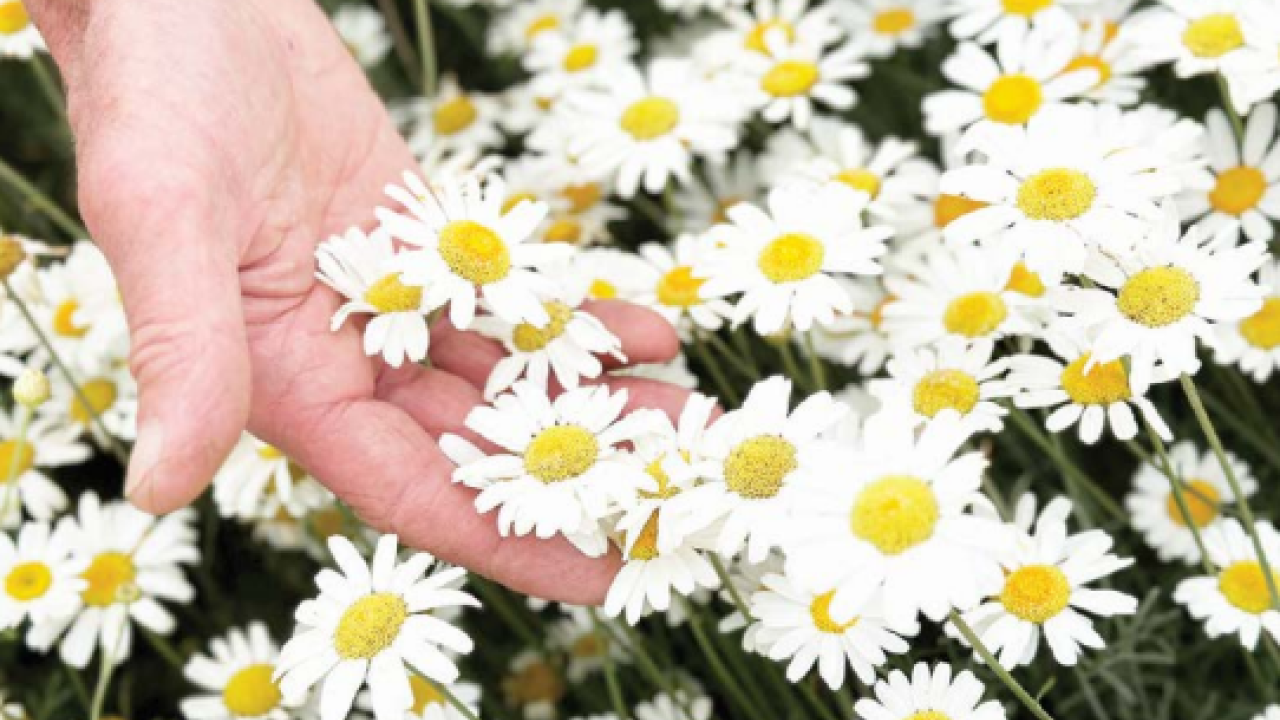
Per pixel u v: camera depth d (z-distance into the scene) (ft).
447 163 2.26
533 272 1.90
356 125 1.94
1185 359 1.62
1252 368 1.93
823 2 2.56
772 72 2.20
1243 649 1.95
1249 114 2.07
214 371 1.54
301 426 1.72
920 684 1.63
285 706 1.94
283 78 1.82
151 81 1.67
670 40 2.65
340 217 1.90
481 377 1.89
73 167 2.61
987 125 1.74
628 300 2.01
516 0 2.70
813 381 2.15
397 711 1.62
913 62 2.53
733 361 2.04
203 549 2.28
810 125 2.28
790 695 1.86
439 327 1.90
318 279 1.77
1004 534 1.50
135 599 1.96
